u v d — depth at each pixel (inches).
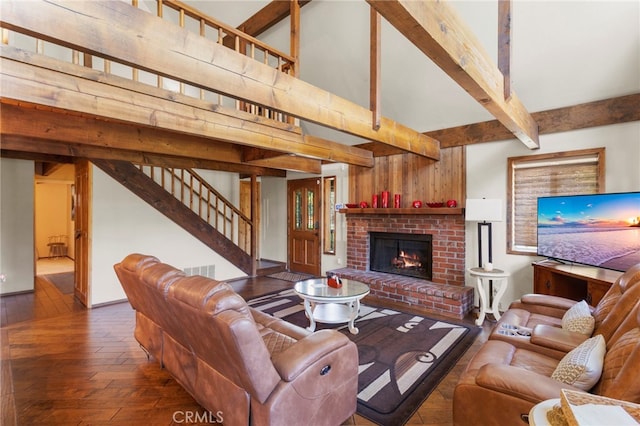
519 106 109.7
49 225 337.1
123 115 83.4
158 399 83.6
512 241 151.9
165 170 220.2
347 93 184.2
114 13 54.0
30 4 45.3
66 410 78.7
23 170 192.9
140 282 82.5
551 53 122.0
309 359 63.1
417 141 151.4
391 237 197.3
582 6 107.2
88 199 168.6
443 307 153.0
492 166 157.8
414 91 163.9
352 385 73.7
